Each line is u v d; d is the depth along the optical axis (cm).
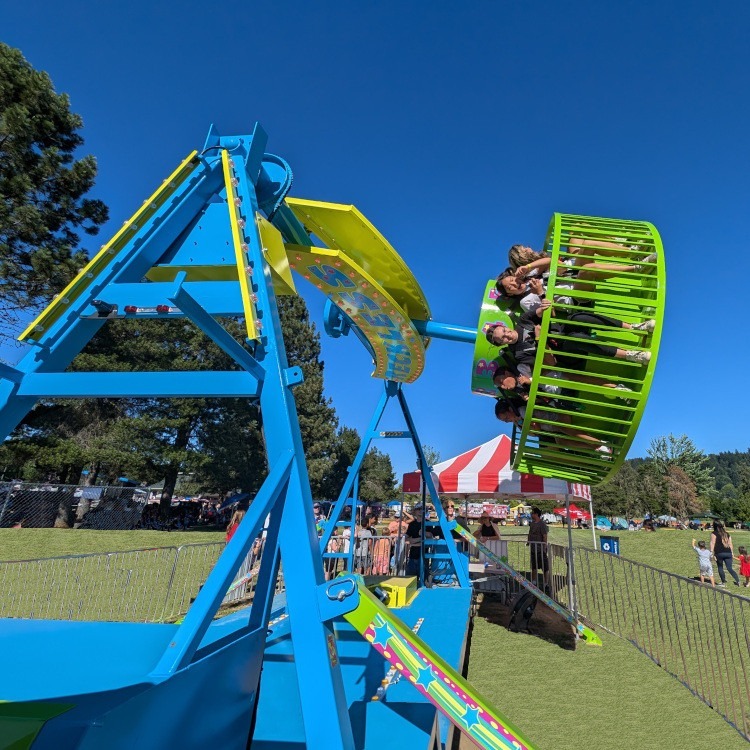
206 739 150
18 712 101
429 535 1008
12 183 1880
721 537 1191
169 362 2903
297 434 222
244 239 259
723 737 379
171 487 3064
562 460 306
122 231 278
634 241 285
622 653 606
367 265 412
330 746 169
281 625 443
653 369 254
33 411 2434
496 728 185
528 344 312
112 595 840
